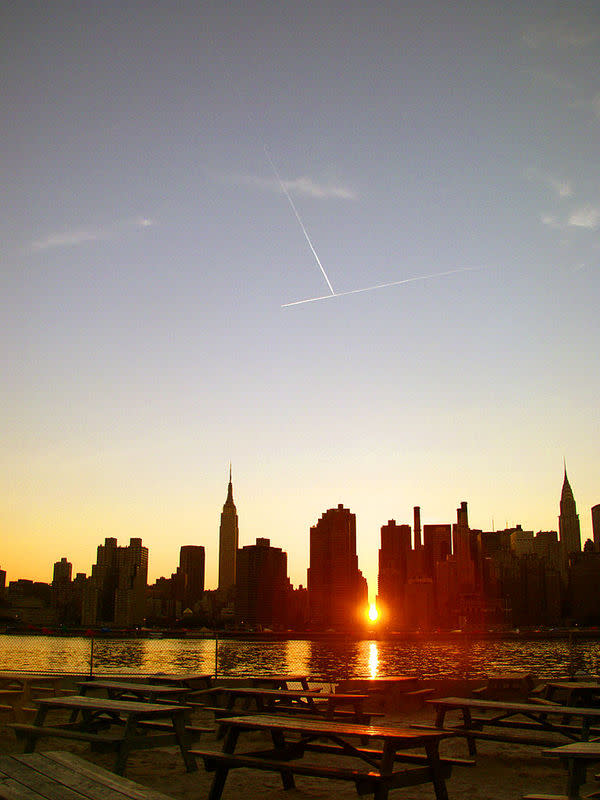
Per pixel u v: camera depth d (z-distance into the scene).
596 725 14.51
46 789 5.78
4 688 18.02
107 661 96.44
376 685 17.09
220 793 8.77
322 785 9.96
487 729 12.56
